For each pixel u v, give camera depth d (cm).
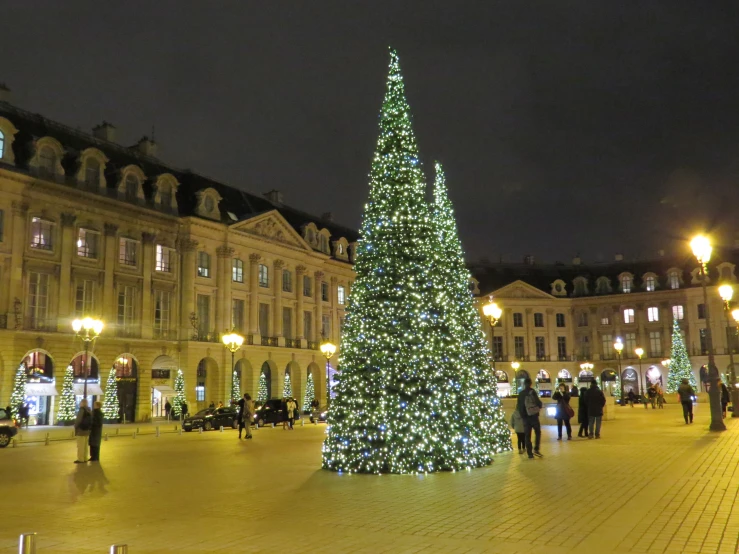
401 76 1911
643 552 841
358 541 927
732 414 3359
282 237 6619
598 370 9388
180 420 5253
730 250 8906
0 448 2844
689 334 8825
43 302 4550
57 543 948
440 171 2372
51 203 4616
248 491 1388
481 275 9750
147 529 1030
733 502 1146
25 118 4716
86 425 2070
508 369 9281
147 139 5712
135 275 5191
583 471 1552
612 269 9706
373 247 1792
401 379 1659
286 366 6575
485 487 1355
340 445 1689
